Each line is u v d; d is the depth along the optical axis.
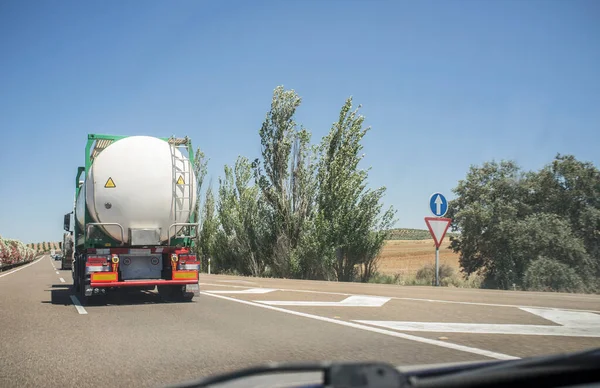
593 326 8.44
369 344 7.02
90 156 13.20
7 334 8.16
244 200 29.34
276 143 27.73
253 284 19.00
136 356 6.48
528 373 2.07
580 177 19.41
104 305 12.23
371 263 24.09
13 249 55.03
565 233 17.75
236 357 6.32
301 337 7.61
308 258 24.48
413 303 11.77
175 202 12.96
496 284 18.58
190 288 12.84
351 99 25.19
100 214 12.59
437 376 2.28
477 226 20.31
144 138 13.18
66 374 5.66
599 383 2.11
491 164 21.88
